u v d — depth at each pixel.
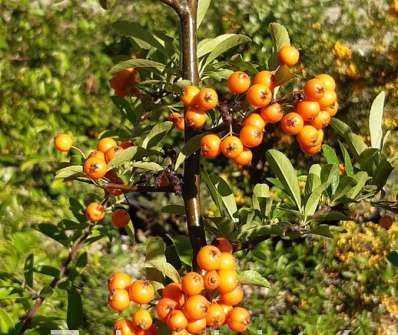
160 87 0.39
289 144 0.96
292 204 0.38
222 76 0.36
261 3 0.99
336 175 0.36
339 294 0.86
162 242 0.32
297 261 0.86
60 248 0.74
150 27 0.98
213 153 0.33
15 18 0.93
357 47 1.02
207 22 0.98
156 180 0.35
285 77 0.33
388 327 0.85
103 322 0.69
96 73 0.94
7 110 0.90
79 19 0.96
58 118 0.92
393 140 0.96
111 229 0.50
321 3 1.02
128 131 0.43
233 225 0.35
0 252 0.61
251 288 0.90
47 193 0.89
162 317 0.31
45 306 0.58
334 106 0.35
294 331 0.80
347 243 0.89
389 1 1.03
